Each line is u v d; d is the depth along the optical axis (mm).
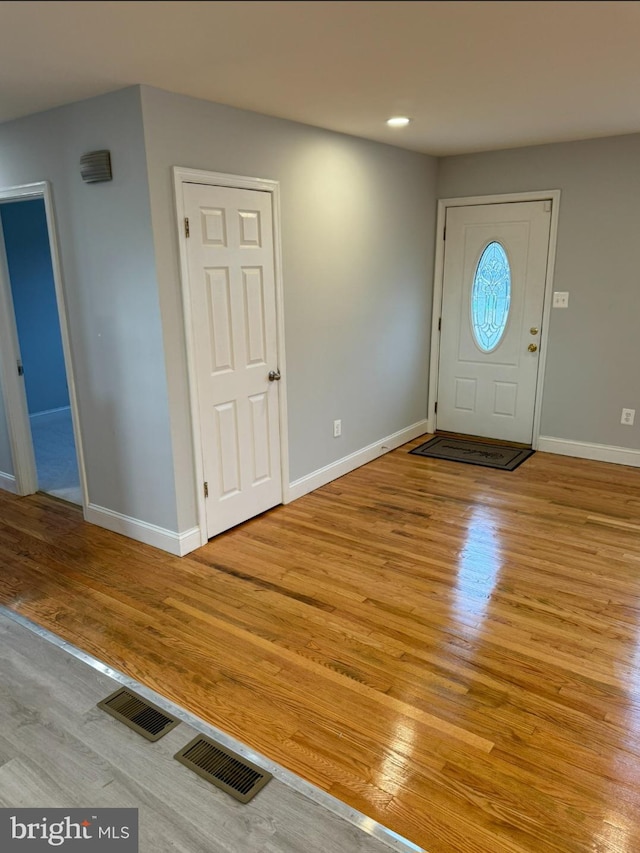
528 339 4906
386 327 4719
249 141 3223
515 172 4656
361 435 4648
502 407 5188
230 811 1753
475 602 2807
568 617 2684
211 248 3100
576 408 4785
